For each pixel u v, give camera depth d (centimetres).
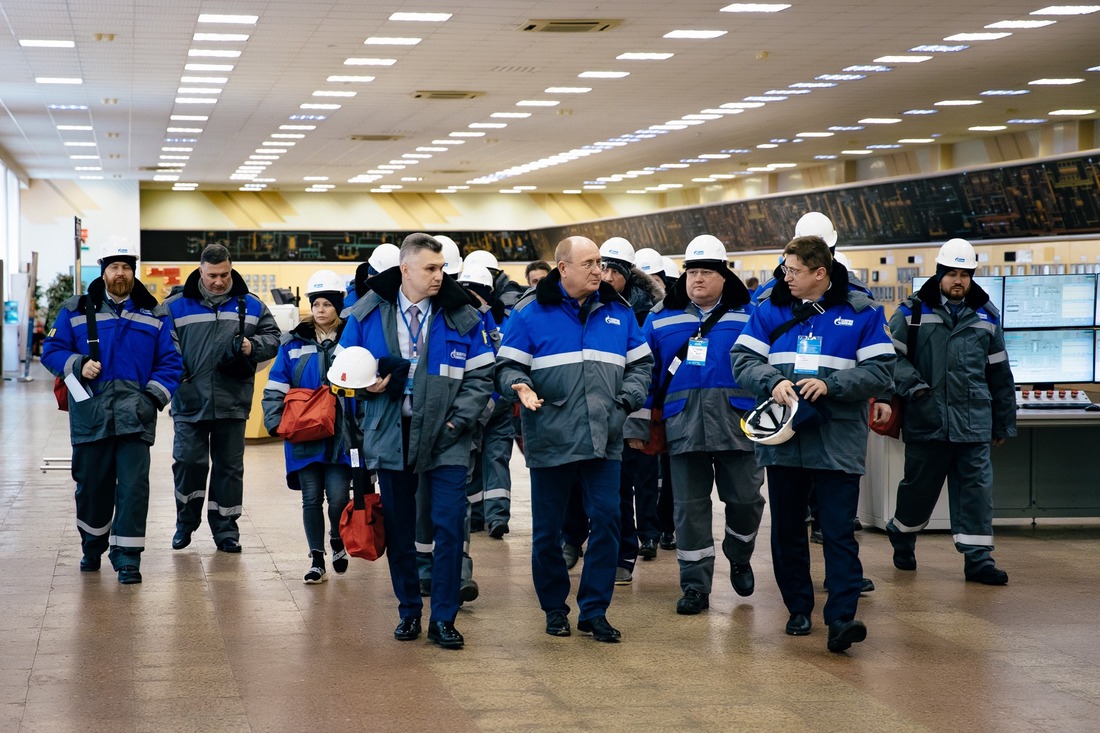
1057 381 816
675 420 562
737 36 1452
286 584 623
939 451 642
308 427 612
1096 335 813
